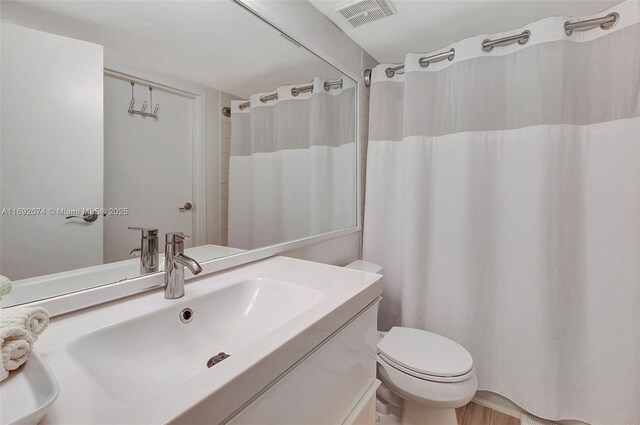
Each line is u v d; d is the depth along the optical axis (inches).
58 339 22.3
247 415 18.9
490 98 59.2
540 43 53.4
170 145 37.1
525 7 55.2
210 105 41.8
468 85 60.1
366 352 35.1
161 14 35.4
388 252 74.0
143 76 33.8
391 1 54.6
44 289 26.4
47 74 26.4
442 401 44.1
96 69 29.8
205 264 38.2
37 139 25.9
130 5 32.5
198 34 39.5
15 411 14.9
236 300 35.2
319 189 63.5
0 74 23.8
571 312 53.6
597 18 50.4
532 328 55.2
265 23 47.5
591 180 52.2
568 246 53.1
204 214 41.4
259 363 19.5
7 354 17.1
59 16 27.0
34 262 25.8
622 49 49.1
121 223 32.0
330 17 59.9
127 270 32.2
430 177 66.7
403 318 67.7
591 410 52.4
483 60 59.0
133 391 23.0
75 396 16.4
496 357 60.4
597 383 51.8
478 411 61.2
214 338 31.2
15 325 17.9
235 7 42.9
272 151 52.2
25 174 25.2
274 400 21.1
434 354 50.2
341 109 69.2
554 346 53.8
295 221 57.6
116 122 31.5
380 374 50.5
